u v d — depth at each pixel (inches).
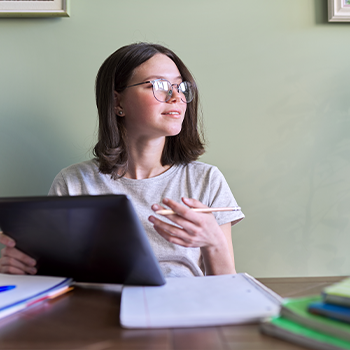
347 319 14.2
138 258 22.1
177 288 22.3
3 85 54.9
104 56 55.2
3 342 15.5
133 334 16.1
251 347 14.3
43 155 55.0
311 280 27.2
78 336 16.1
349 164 56.2
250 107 56.0
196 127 46.3
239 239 55.2
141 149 43.9
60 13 53.6
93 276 25.5
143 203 42.6
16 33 54.8
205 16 55.8
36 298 21.4
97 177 44.4
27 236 25.1
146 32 55.3
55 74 55.1
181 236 28.9
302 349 14.0
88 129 55.2
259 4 55.9
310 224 55.8
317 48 56.4
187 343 15.0
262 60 56.1
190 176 44.9
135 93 41.3
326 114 56.6
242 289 21.4
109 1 55.1
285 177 55.9
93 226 21.5
